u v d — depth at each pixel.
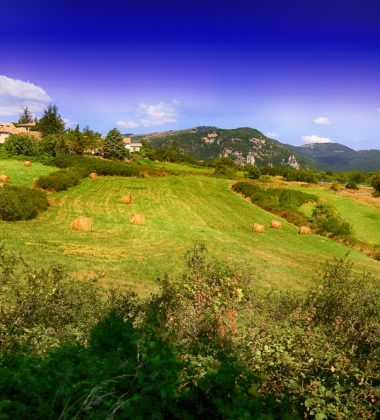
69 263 19.56
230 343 7.35
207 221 41.94
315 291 9.73
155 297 9.64
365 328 7.73
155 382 4.29
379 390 6.17
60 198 41.56
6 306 8.89
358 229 50.19
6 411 4.02
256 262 26.08
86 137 86.69
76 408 4.10
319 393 6.37
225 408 4.29
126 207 42.59
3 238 22.36
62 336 7.69
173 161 116.06
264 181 78.25
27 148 63.16
